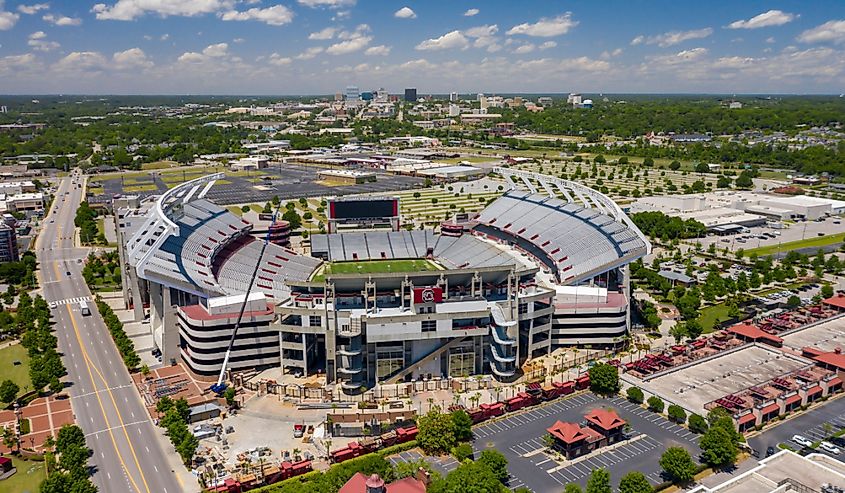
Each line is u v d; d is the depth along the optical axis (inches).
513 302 7416.3
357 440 6033.5
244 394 7003.0
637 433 6127.0
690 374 7219.5
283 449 5890.8
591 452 5792.3
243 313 7411.4
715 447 5497.1
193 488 5265.8
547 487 5236.2
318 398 6904.5
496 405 6520.7
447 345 7347.4
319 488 4822.8
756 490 4507.9
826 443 5807.1
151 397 6943.9
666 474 5408.5
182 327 7691.9
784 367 7347.4
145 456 5762.8
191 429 6220.5
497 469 5265.8
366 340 7140.8
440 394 7012.8
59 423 6382.9
